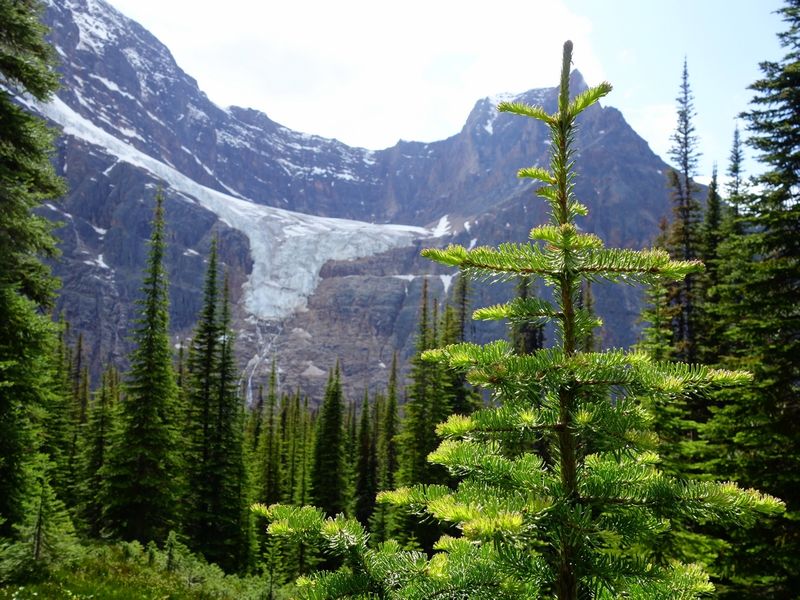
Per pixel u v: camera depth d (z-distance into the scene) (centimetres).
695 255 2566
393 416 4744
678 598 254
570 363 259
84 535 2486
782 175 1305
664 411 1401
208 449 3180
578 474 281
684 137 2905
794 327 1221
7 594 1130
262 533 3600
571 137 301
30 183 1408
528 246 286
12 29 1284
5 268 1373
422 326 3600
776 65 1366
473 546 272
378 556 265
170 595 1571
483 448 281
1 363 1233
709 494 245
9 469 1362
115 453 2689
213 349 3272
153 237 2812
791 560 1108
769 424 1208
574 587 249
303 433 6003
